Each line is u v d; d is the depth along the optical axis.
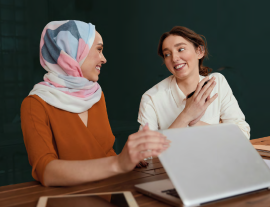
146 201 0.62
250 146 0.72
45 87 1.07
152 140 0.63
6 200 0.66
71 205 0.57
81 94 1.13
